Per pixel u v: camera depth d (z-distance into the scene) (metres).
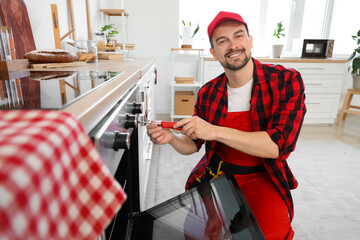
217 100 1.10
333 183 1.94
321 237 1.38
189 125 0.85
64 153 0.24
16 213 0.17
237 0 3.71
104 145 0.41
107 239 0.49
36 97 0.41
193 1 3.69
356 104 4.09
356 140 2.88
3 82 0.59
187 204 0.79
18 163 0.18
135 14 3.43
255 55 3.87
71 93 0.44
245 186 1.04
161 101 3.83
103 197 0.28
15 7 1.02
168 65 3.67
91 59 1.39
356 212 1.60
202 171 1.15
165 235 0.70
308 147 2.65
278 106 0.99
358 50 3.30
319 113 3.39
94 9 2.35
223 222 0.75
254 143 0.89
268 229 0.90
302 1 3.78
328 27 3.93
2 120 0.25
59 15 1.51
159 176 2.02
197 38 3.82
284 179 0.99
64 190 0.23
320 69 3.26
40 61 1.02
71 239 0.25
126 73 0.82
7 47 0.90
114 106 0.54
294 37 3.93
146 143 1.57
